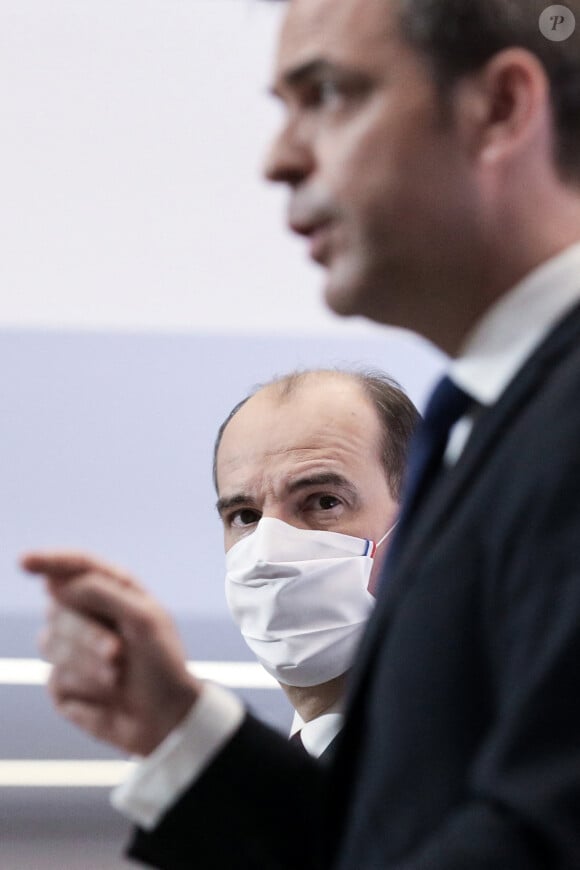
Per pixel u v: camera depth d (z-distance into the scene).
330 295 1.69
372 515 3.60
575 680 1.27
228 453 3.71
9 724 9.05
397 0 1.63
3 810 7.92
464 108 1.62
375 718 1.50
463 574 1.45
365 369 3.97
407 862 1.34
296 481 3.58
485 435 1.54
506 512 1.41
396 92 1.62
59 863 7.33
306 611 3.47
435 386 1.77
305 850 1.88
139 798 1.87
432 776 1.42
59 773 8.46
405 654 1.47
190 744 1.86
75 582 1.77
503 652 1.38
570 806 1.23
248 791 1.88
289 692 3.56
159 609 1.79
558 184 1.65
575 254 1.64
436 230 1.62
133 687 1.82
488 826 1.27
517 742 1.28
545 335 1.58
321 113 1.68
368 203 1.62
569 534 1.34
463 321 1.70
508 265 1.65
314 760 1.96
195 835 1.86
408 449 3.71
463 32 1.61
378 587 1.69
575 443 1.38
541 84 1.62
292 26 1.70
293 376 3.79
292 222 1.70
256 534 3.54
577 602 1.29
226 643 9.51
